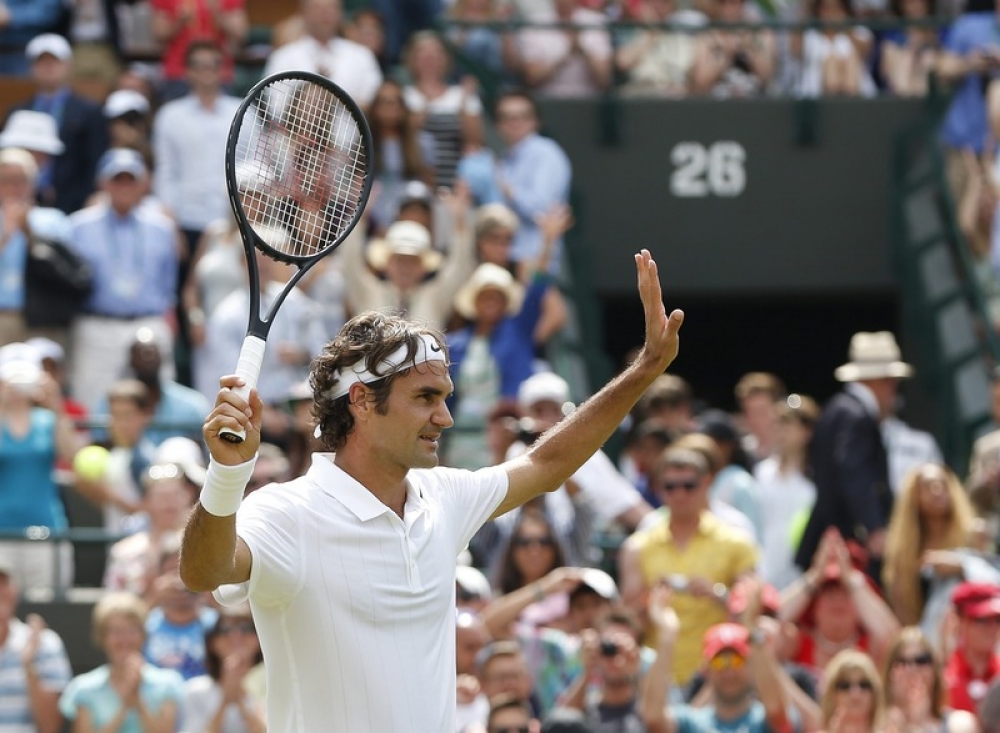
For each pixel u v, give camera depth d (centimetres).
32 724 2322
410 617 1198
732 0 4116
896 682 2125
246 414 1112
